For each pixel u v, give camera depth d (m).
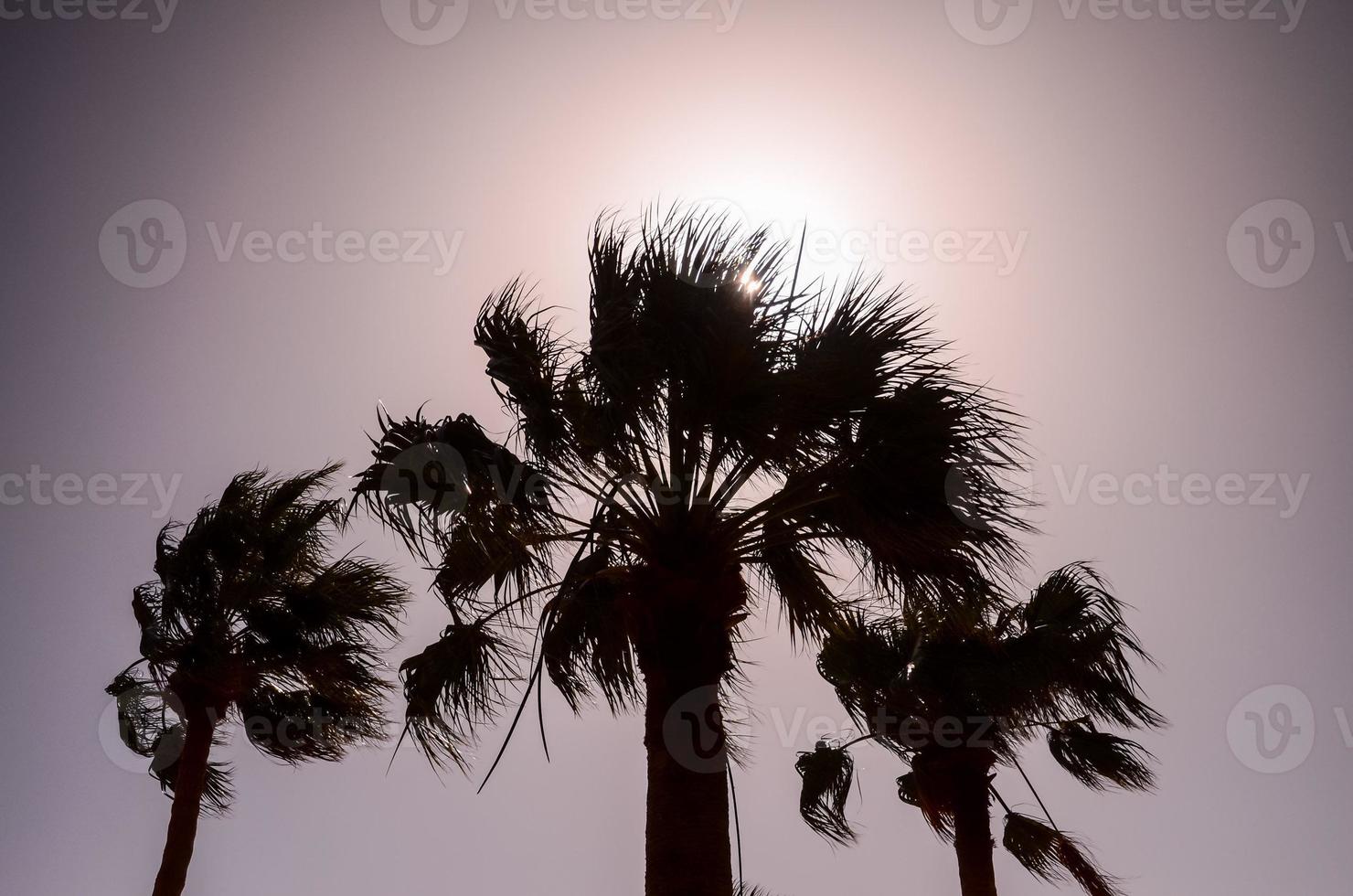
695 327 6.89
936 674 10.93
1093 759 11.49
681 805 6.44
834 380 6.95
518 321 7.63
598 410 7.15
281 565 12.88
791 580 8.59
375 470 7.39
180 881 11.54
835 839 12.21
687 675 6.78
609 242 7.84
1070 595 11.54
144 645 12.84
